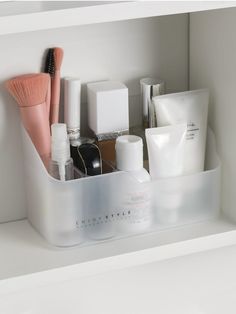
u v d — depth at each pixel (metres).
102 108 0.76
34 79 0.73
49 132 0.76
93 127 0.78
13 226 0.81
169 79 0.84
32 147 0.75
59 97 0.78
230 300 0.97
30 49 0.76
